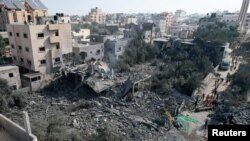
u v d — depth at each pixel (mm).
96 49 54781
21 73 41594
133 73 51094
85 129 26328
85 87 38531
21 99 31016
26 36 38188
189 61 52906
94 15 145500
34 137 7555
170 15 148000
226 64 54031
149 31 83125
